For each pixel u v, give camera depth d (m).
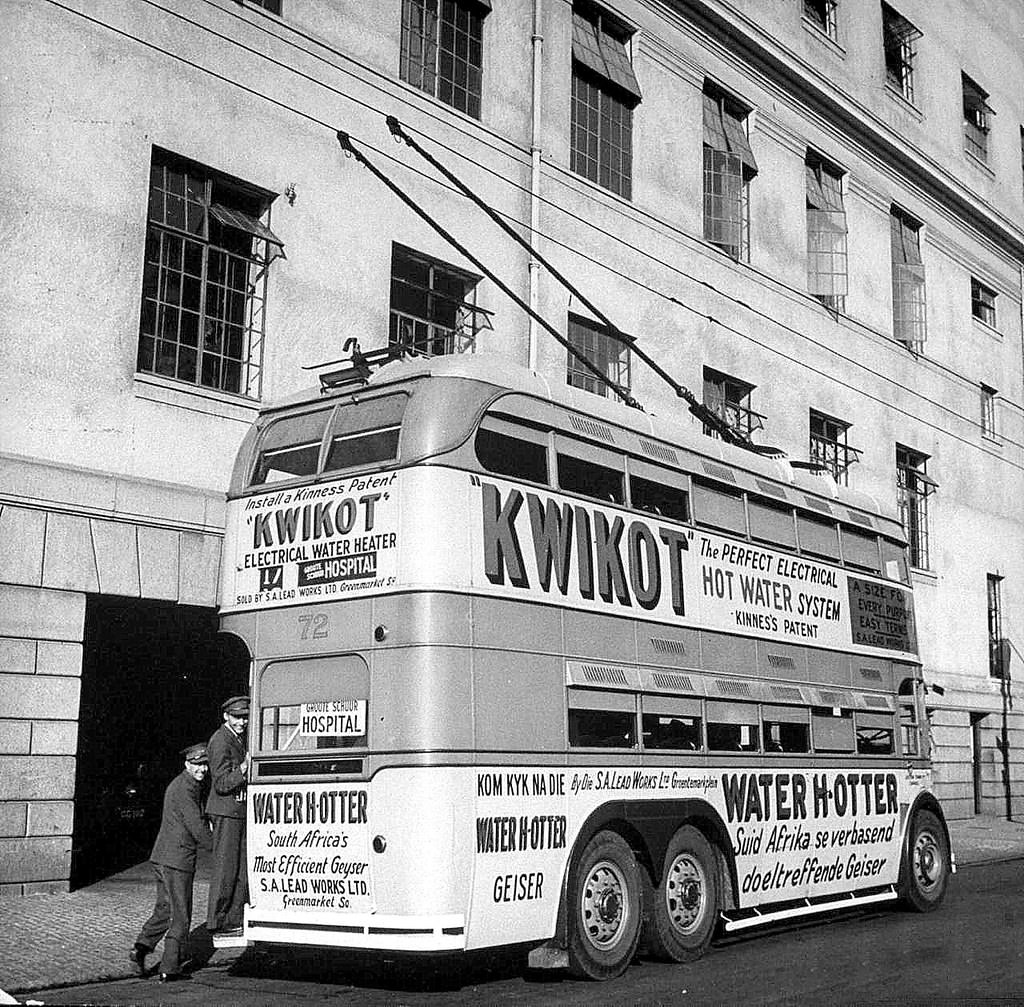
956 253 30.97
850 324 26.34
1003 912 13.91
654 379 20.92
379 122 16.80
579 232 19.81
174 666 16.95
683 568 11.12
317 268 15.77
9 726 12.27
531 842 9.09
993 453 31.39
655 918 10.19
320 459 9.55
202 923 11.44
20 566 12.45
